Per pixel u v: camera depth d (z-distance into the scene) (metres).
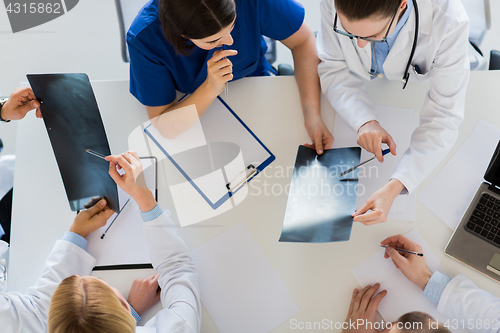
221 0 0.83
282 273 1.07
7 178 1.44
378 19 0.78
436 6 0.92
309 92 1.24
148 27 1.06
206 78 1.20
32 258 1.12
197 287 1.02
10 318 0.94
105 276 1.08
